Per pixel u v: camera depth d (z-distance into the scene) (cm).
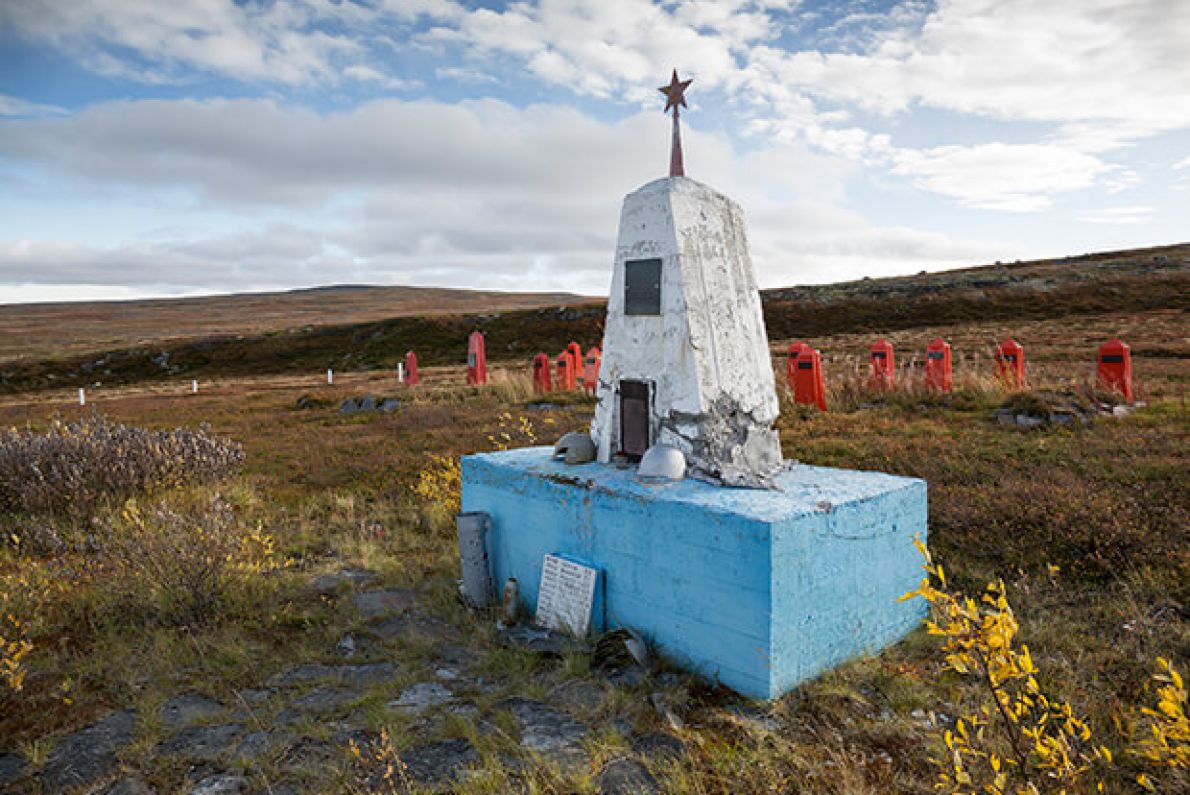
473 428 1455
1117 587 521
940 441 954
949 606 313
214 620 522
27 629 502
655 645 450
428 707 402
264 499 951
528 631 496
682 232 515
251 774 340
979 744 337
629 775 329
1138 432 925
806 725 368
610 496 475
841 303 5253
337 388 2939
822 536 418
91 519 795
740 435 527
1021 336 3369
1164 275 5159
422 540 749
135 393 3469
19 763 354
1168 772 311
